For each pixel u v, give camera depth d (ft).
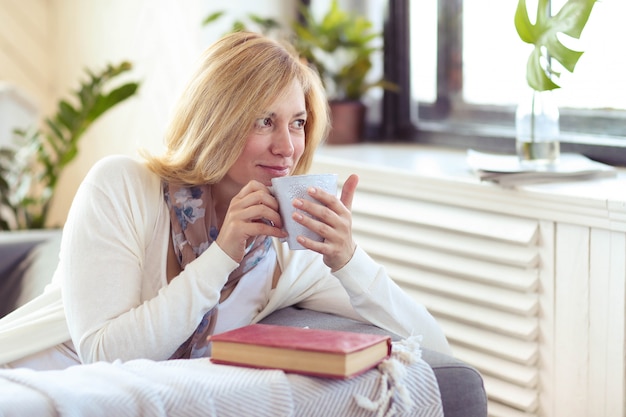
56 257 6.25
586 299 5.64
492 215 6.22
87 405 3.48
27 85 12.35
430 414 4.07
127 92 9.07
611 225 5.39
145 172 4.86
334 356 3.76
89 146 11.68
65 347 4.91
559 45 5.80
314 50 8.91
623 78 6.72
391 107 8.92
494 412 6.21
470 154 7.00
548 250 5.83
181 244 4.79
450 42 8.29
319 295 5.36
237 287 5.01
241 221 4.41
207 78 4.67
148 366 3.89
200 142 4.67
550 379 5.93
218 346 3.98
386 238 6.95
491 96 7.95
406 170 6.86
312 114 5.01
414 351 4.19
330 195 4.36
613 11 6.72
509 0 7.63
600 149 6.76
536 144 6.28
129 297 4.49
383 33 8.84
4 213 10.49
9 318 5.01
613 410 5.57
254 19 8.91
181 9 9.32
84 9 11.44
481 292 6.21
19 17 12.16
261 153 4.67
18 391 3.55
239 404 3.66
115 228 4.58
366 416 3.89
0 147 9.92
